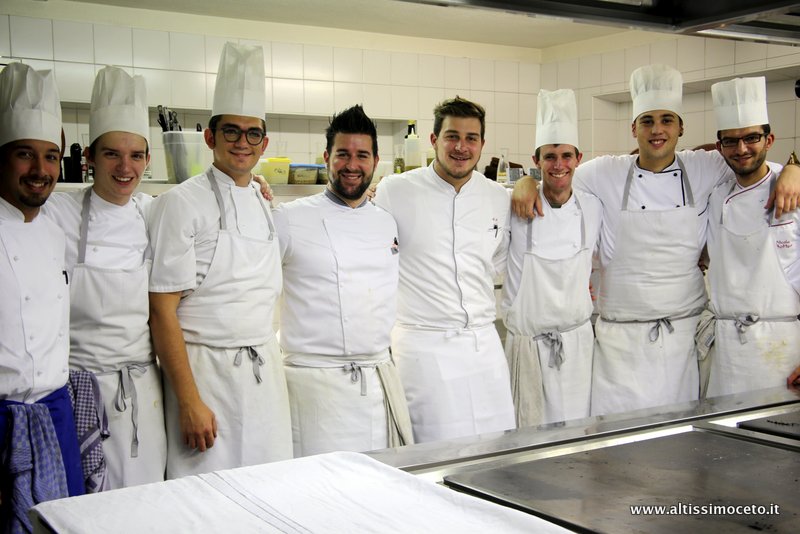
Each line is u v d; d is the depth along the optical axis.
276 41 4.76
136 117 1.76
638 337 2.45
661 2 1.77
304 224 2.06
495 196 2.36
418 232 2.25
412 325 2.28
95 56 4.34
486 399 2.27
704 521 1.00
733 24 1.84
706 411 1.53
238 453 1.87
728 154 2.29
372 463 1.19
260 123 1.92
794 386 1.75
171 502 1.05
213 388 1.85
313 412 2.04
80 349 1.74
